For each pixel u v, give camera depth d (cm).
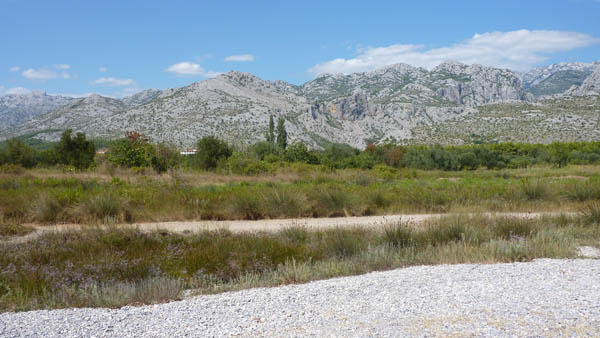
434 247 882
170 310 502
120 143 3053
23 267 687
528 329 412
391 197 1670
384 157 4959
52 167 3206
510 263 738
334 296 539
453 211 1492
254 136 19188
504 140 16475
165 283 625
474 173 3809
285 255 814
